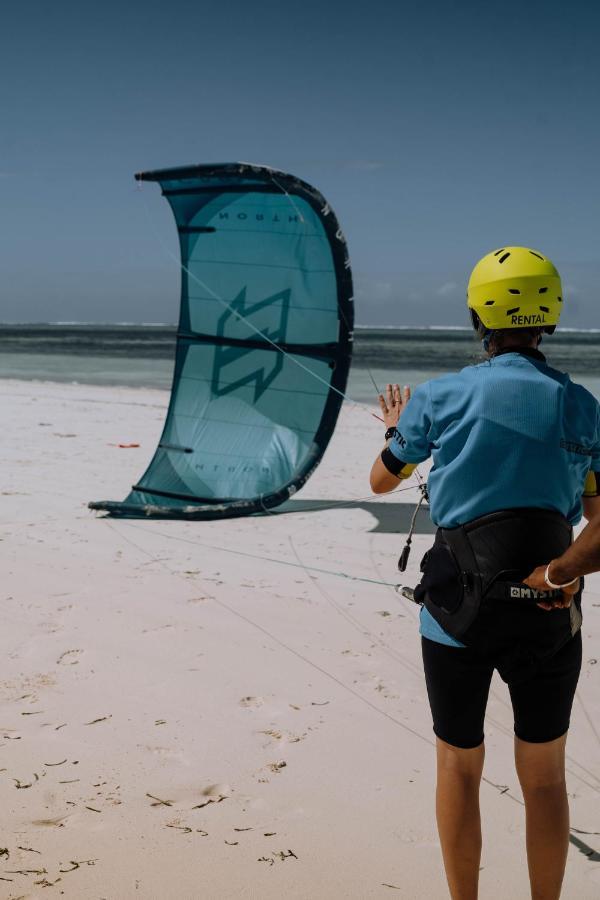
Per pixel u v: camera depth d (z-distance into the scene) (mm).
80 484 9422
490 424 2154
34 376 29641
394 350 76312
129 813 2959
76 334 148000
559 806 2184
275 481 8492
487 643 2119
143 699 3908
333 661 4430
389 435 2508
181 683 4098
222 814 2979
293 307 8414
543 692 2152
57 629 4773
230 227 8406
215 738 3555
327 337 8281
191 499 8406
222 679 4156
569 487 2176
